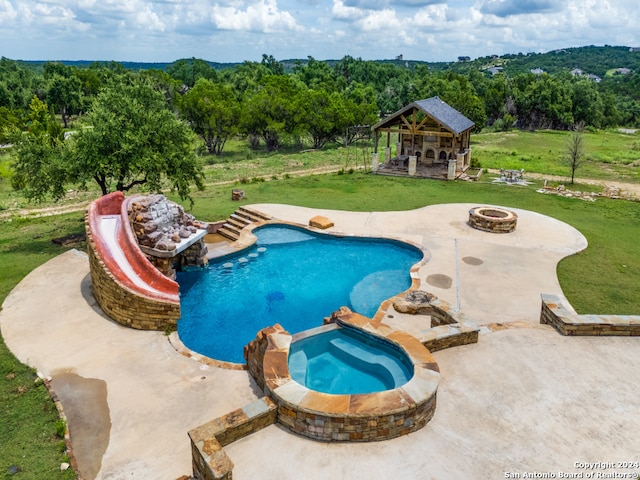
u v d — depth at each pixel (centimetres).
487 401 1010
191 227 1983
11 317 1566
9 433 1048
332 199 3098
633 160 4747
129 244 1631
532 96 8662
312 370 1116
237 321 1653
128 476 925
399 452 869
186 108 5312
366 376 1095
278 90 6006
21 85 9038
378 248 2288
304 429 903
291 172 4134
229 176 3953
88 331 1488
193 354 1361
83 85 9069
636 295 1730
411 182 3609
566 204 2994
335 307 1747
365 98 8288
